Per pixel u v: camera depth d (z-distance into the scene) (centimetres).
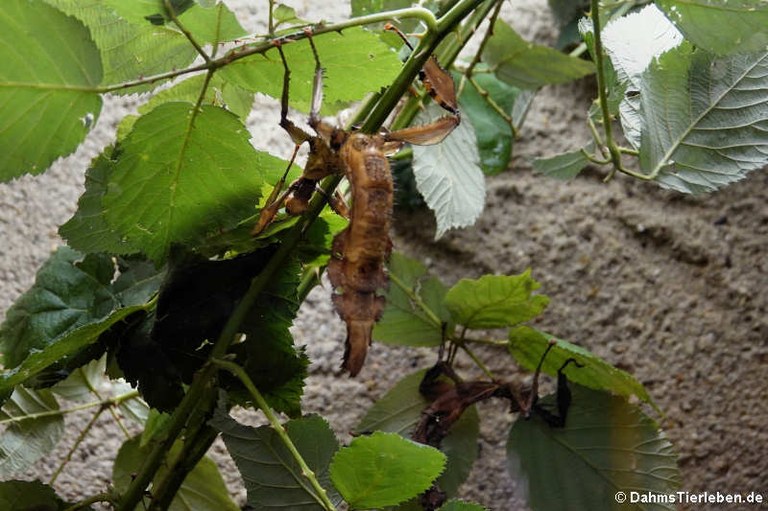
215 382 90
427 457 82
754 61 92
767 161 92
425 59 87
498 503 110
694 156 93
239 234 90
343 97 87
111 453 108
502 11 120
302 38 84
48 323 94
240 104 94
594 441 98
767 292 114
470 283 98
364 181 85
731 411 113
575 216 116
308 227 89
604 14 97
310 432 89
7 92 82
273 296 90
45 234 112
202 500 99
